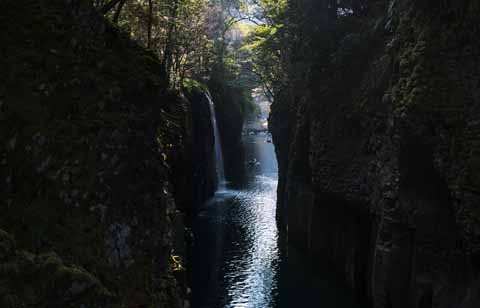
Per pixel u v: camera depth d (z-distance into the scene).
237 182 72.00
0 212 10.45
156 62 15.51
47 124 11.91
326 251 34.62
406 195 22.39
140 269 13.38
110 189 12.88
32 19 12.42
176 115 40.94
